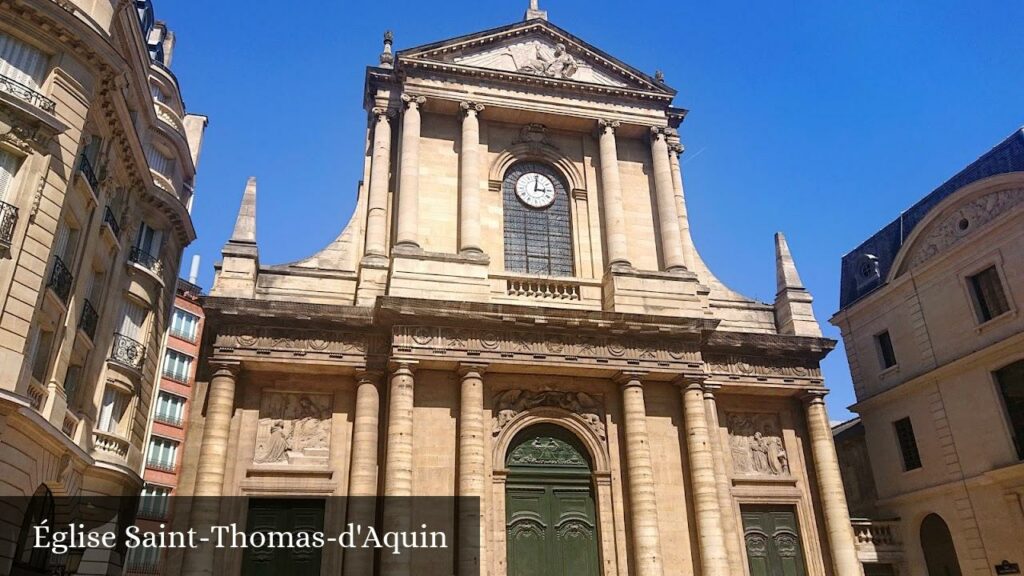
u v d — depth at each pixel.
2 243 16.80
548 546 21.94
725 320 27.25
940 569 27.62
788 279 27.64
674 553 22.12
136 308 25.94
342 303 24.02
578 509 22.58
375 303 22.55
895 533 28.91
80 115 19.55
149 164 28.27
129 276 25.31
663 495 22.75
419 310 21.94
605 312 23.25
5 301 16.62
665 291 25.17
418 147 25.77
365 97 28.45
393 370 21.67
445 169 26.30
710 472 22.62
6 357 16.34
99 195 21.70
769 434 25.48
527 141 27.69
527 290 24.84
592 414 23.48
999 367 25.94
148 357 25.92
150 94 26.06
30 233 17.50
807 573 23.55
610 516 22.31
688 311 25.02
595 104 28.08
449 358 21.95
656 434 23.50
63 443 18.83
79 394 21.59
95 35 19.77
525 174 27.66
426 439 21.61
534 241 26.75
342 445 21.88
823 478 24.42
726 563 21.69
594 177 27.72
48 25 18.91
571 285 25.27
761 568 23.41
